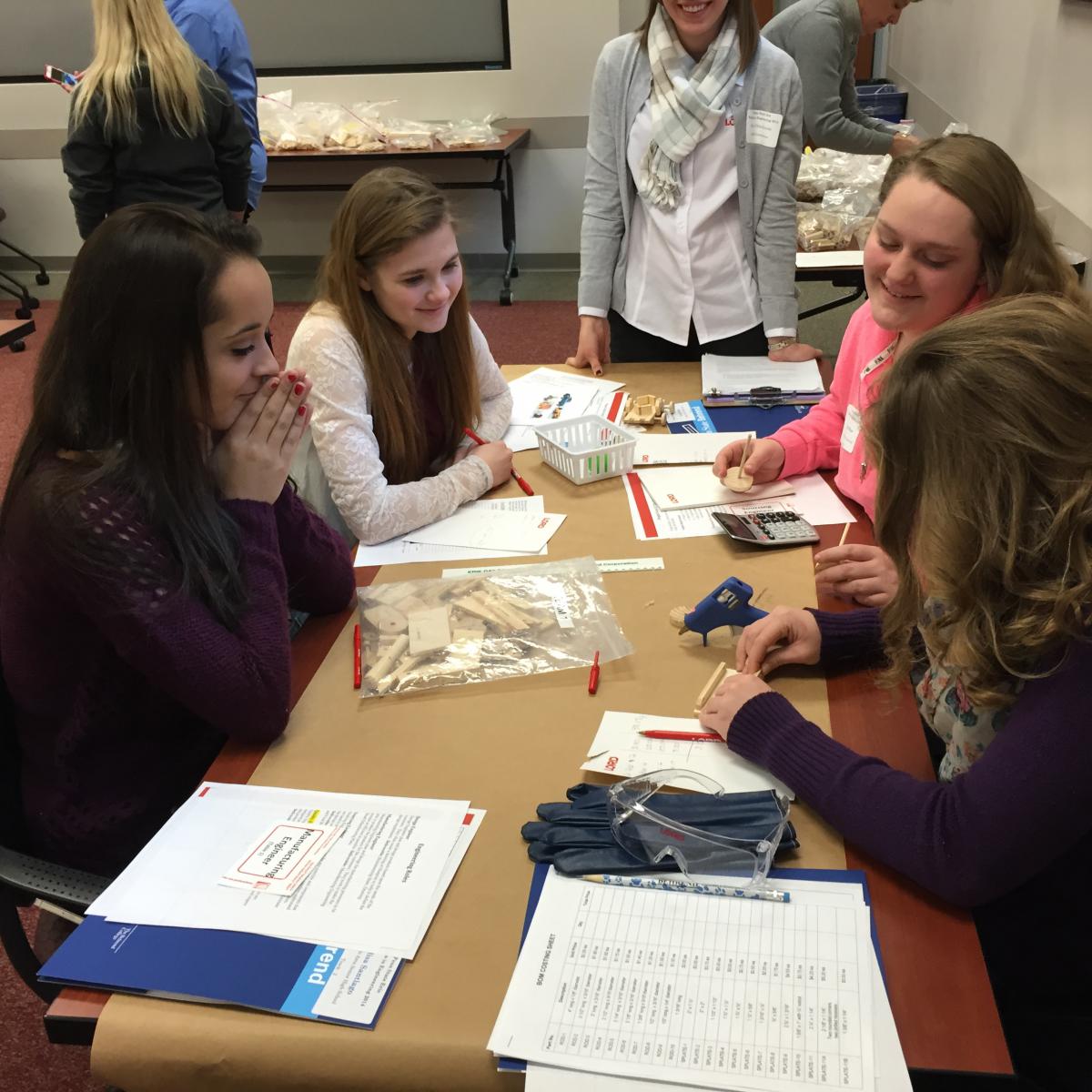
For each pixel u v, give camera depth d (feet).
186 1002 2.61
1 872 3.40
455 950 2.72
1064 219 9.18
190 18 10.85
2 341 11.64
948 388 2.64
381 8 16.22
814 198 10.51
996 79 11.85
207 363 3.67
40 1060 5.32
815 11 9.77
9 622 3.67
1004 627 2.64
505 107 16.76
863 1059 2.35
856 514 5.13
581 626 4.24
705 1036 2.43
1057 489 2.52
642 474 5.68
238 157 10.46
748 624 4.06
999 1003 3.27
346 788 3.37
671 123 6.91
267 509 4.07
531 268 18.24
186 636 3.54
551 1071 2.37
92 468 3.55
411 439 5.78
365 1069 2.45
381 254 5.30
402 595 4.58
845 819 2.98
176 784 4.03
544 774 3.39
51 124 17.58
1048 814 2.56
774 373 7.01
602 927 2.75
